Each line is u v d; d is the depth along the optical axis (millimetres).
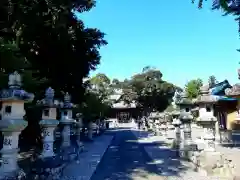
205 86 11445
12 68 9734
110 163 12547
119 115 64000
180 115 14812
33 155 11898
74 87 19125
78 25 17141
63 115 14555
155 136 29719
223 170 9766
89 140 24062
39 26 13086
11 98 6852
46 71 16266
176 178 9531
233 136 24078
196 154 11516
